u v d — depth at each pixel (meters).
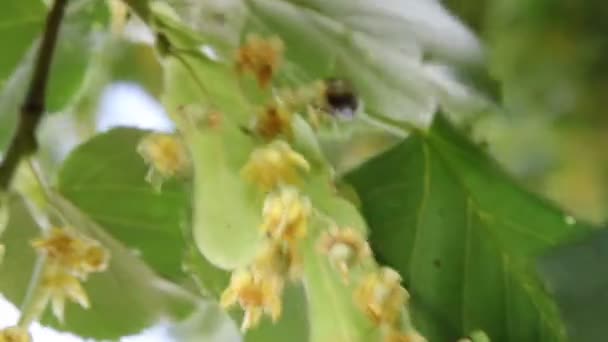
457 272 0.32
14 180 0.31
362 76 0.33
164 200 0.35
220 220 0.29
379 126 0.34
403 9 0.32
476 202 0.32
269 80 0.30
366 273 0.29
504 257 0.32
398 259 0.32
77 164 0.35
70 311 0.36
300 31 0.33
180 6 0.32
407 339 0.29
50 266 0.29
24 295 0.34
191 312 0.37
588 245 0.27
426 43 0.32
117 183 0.35
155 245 0.36
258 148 0.29
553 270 0.27
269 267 0.29
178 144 0.30
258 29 0.33
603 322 0.26
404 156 0.33
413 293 0.32
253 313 0.28
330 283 0.29
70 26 0.38
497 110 0.34
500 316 0.32
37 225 0.33
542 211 0.32
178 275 0.36
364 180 0.33
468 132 0.34
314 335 0.30
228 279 0.32
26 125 0.30
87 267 0.29
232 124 0.30
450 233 0.33
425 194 0.33
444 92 0.33
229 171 0.29
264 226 0.28
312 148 0.30
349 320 0.29
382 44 0.33
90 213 0.35
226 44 0.32
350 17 0.32
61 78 0.39
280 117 0.30
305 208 0.28
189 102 0.30
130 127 0.35
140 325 0.36
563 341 0.31
